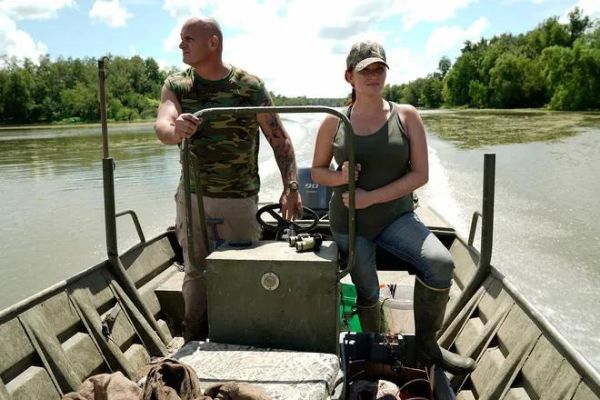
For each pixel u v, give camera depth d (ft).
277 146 10.16
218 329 7.54
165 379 6.13
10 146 98.48
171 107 9.21
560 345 7.18
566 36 261.24
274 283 7.27
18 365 7.88
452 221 28.68
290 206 9.68
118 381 6.28
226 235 9.89
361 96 8.12
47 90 283.79
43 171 57.82
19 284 23.53
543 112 195.11
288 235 8.52
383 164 8.07
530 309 8.33
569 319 17.30
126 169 55.98
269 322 7.40
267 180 40.37
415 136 8.14
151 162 61.62
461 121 139.74
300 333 7.38
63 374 8.36
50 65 310.86
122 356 9.73
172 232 14.70
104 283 10.57
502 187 39.50
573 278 20.67
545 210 31.78
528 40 282.36
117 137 119.44
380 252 14.32
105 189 10.77
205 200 9.85
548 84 228.63
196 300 9.90
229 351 7.20
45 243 29.22
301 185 16.98
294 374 6.55
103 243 29.17
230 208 9.87
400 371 8.75
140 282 12.41
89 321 9.63
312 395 6.11
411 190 8.07
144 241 13.26
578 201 34.27
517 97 254.88
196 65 9.32
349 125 7.18
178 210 10.12
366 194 7.98
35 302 8.63
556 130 98.12
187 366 6.24
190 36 9.11
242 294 7.38
